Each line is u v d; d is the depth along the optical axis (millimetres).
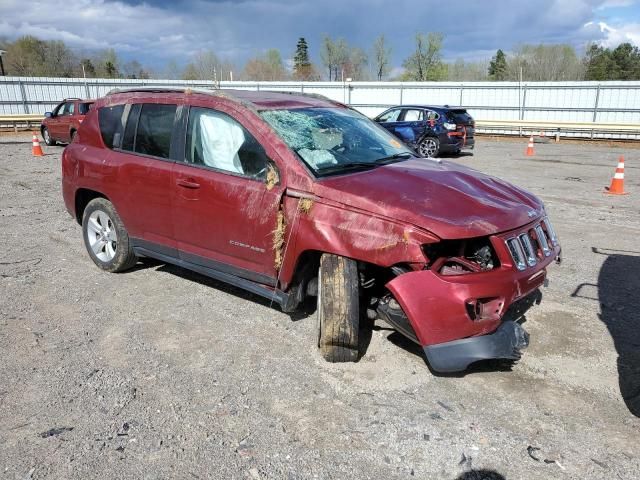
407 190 3484
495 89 26203
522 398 3176
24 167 13594
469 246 3270
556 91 24953
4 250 6145
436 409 3072
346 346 3457
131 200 4793
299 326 4164
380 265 3248
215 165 4164
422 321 3078
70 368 3543
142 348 3814
